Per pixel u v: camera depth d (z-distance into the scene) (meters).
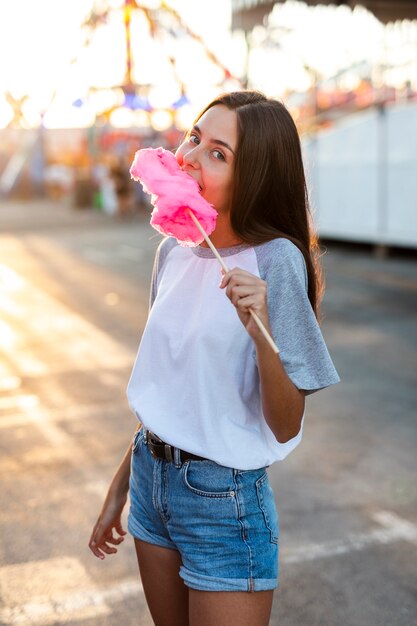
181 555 1.98
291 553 3.71
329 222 16.14
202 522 1.90
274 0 13.59
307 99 16.02
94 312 10.07
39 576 3.47
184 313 1.94
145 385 2.00
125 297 11.23
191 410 1.90
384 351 7.87
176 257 2.03
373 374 6.99
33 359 7.57
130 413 5.79
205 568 1.89
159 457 1.96
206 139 1.87
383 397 6.27
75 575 3.48
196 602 1.90
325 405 6.07
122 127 26.84
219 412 1.89
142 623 3.13
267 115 1.85
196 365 1.88
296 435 1.87
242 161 1.84
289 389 1.75
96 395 6.28
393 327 9.05
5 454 4.95
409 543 3.79
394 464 4.80
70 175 34.19
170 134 25.16
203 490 1.89
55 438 5.24
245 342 1.86
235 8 14.22
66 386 6.56
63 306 10.55
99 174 28.61
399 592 3.38
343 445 5.15
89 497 4.28
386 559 3.65
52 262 15.33
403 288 11.76
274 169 1.86
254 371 1.89
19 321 9.55
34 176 34.88
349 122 15.22
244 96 1.89
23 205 31.77
